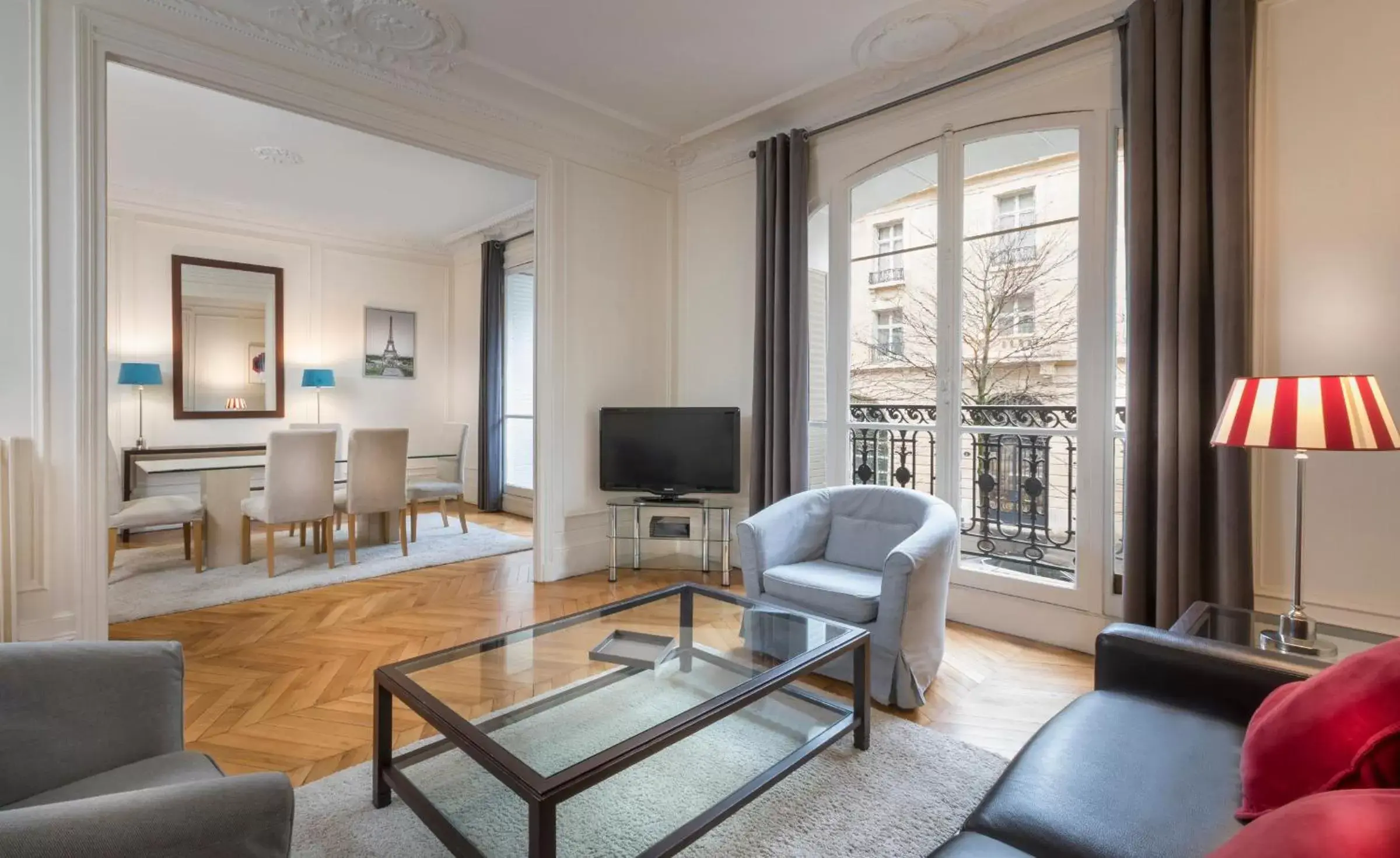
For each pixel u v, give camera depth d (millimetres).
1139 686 1500
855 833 1650
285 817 922
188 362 5535
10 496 2311
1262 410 1674
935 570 2404
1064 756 1215
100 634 2520
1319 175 2270
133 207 5258
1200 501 2412
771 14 2846
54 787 1145
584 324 4137
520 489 6336
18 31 2354
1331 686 939
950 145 3287
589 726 1770
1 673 1146
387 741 1737
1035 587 3014
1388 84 2156
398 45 3049
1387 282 2154
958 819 1704
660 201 4527
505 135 3721
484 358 6469
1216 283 2338
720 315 4363
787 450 3807
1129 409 2582
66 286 2447
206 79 2756
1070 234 2961
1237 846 634
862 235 3691
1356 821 579
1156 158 2520
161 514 3949
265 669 2658
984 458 3258
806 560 2959
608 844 1549
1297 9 2309
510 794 1717
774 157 3875
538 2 2764
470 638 3023
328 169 4730
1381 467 2186
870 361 3678
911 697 2301
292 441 3965
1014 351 3137
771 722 2072
